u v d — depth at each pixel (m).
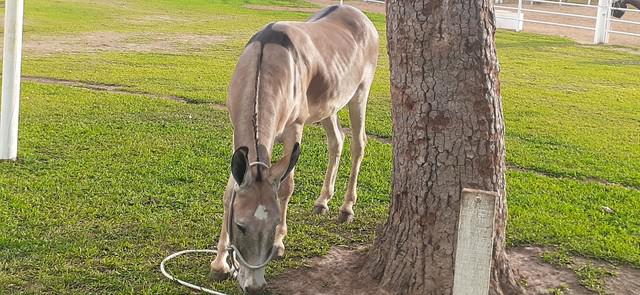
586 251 5.81
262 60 5.01
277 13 25.86
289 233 6.04
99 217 6.20
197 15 24.55
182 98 11.59
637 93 13.66
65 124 9.24
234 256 4.33
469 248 3.28
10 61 7.40
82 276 5.10
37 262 5.28
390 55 4.88
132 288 4.96
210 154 8.22
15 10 7.31
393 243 4.98
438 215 4.71
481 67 4.62
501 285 4.91
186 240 5.82
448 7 4.56
